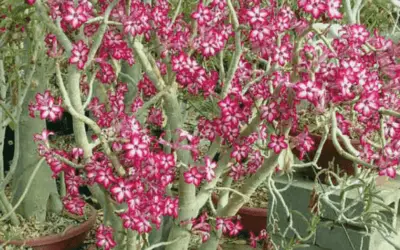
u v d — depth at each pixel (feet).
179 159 8.10
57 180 14.32
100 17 6.47
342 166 10.27
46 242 11.16
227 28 7.64
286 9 7.11
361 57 7.14
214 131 7.81
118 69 8.52
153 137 7.66
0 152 11.82
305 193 10.39
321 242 10.23
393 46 6.96
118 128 7.06
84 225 11.85
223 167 8.34
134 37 6.83
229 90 7.70
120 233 8.16
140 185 6.78
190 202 8.36
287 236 10.74
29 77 10.38
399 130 7.48
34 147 11.69
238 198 8.68
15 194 12.04
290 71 7.73
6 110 10.52
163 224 9.59
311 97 6.40
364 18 11.87
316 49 7.52
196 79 7.39
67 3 6.51
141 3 7.39
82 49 6.64
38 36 9.87
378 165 7.29
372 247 9.73
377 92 6.55
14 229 11.53
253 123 7.61
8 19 8.63
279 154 8.02
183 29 8.18
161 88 7.84
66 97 6.80
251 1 8.06
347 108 9.78
